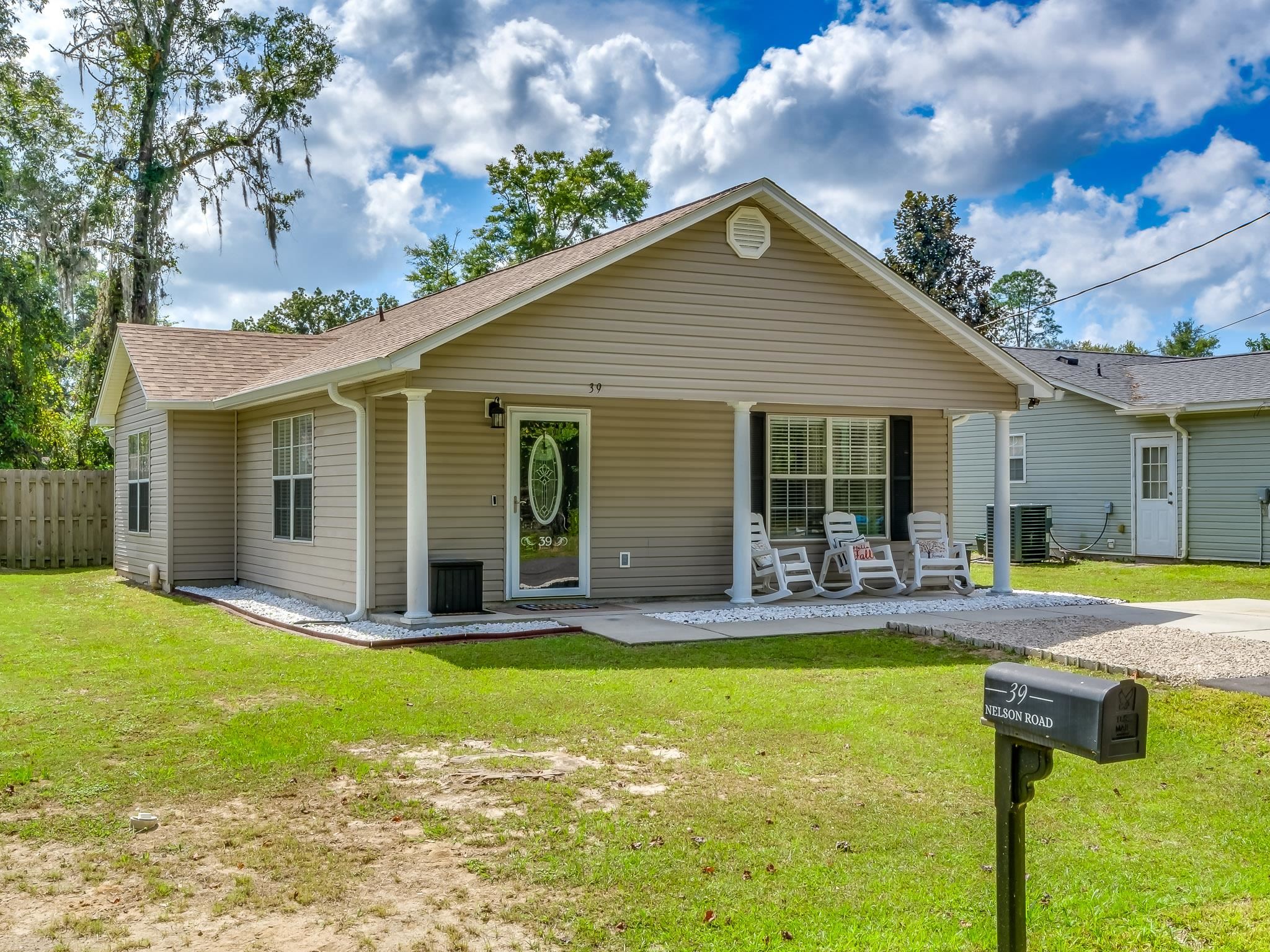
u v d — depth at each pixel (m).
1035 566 19.41
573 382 10.87
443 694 7.39
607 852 4.34
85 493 19.89
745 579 12.52
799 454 14.30
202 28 26.38
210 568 15.38
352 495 11.55
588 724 6.53
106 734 6.21
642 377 11.24
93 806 4.94
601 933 3.61
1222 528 18.86
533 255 33.62
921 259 36.19
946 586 14.51
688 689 7.58
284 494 13.64
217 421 15.45
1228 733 6.32
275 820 4.76
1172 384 20.83
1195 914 3.79
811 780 5.38
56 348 26.67
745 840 4.49
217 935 3.60
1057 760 5.81
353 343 13.95
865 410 14.68
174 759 5.68
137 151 26.30
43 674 8.13
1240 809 5.02
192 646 9.66
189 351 16.25
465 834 4.57
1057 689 2.72
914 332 12.84
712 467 13.64
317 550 12.54
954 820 4.79
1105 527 20.80
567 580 12.73
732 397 11.82
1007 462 13.78
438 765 5.61
